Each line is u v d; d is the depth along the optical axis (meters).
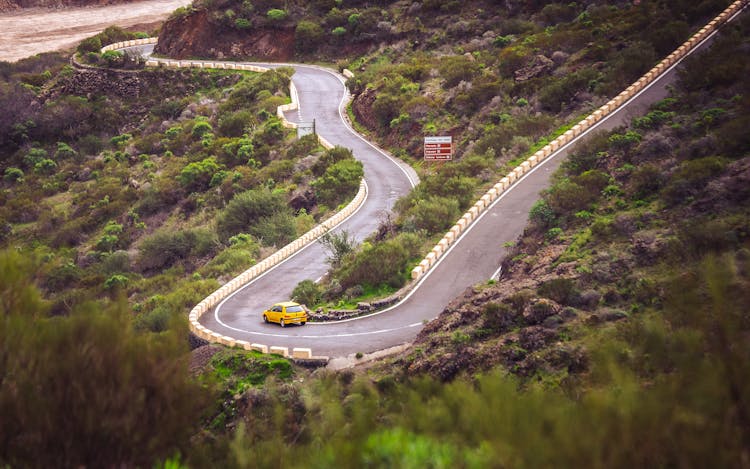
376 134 86.12
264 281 49.69
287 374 31.12
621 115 59.16
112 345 9.34
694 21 76.94
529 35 92.62
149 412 9.35
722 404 6.58
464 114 76.50
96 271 65.44
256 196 67.06
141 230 76.94
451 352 26.23
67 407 8.95
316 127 91.06
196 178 81.81
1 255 10.00
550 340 24.45
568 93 67.56
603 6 93.50
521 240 39.69
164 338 10.03
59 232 79.50
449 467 6.17
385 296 40.53
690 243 26.44
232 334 38.22
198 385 10.15
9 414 8.77
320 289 44.41
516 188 52.16
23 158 109.06
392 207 62.12
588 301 26.47
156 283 58.75
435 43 107.44
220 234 66.19
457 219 49.44
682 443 6.29
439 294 39.38
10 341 9.08
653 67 66.81
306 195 68.31
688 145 38.09
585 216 36.47
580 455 6.24
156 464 8.74
